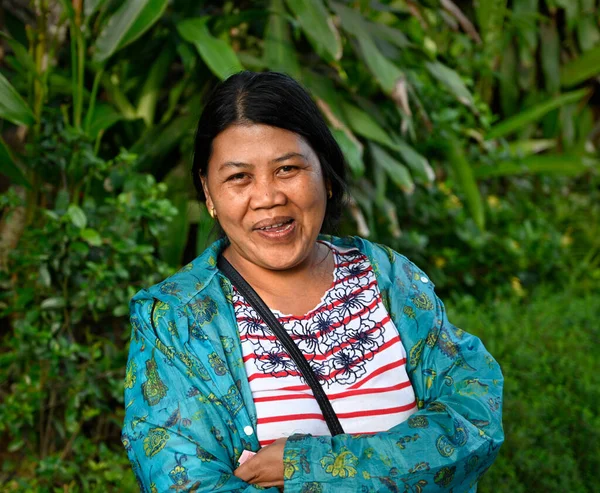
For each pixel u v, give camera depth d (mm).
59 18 3199
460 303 4027
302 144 1424
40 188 3064
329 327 1473
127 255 2898
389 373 1468
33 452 2934
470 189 4383
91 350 2893
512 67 5555
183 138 3543
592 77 5887
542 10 5672
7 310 2875
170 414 1382
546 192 5547
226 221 1462
